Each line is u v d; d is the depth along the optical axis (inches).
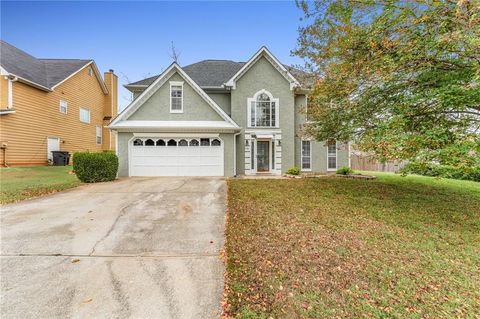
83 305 115.5
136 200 304.8
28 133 620.1
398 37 257.6
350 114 340.8
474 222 251.9
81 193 342.3
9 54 661.3
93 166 433.4
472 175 509.0
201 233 204.4
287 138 615.2
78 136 809.5
